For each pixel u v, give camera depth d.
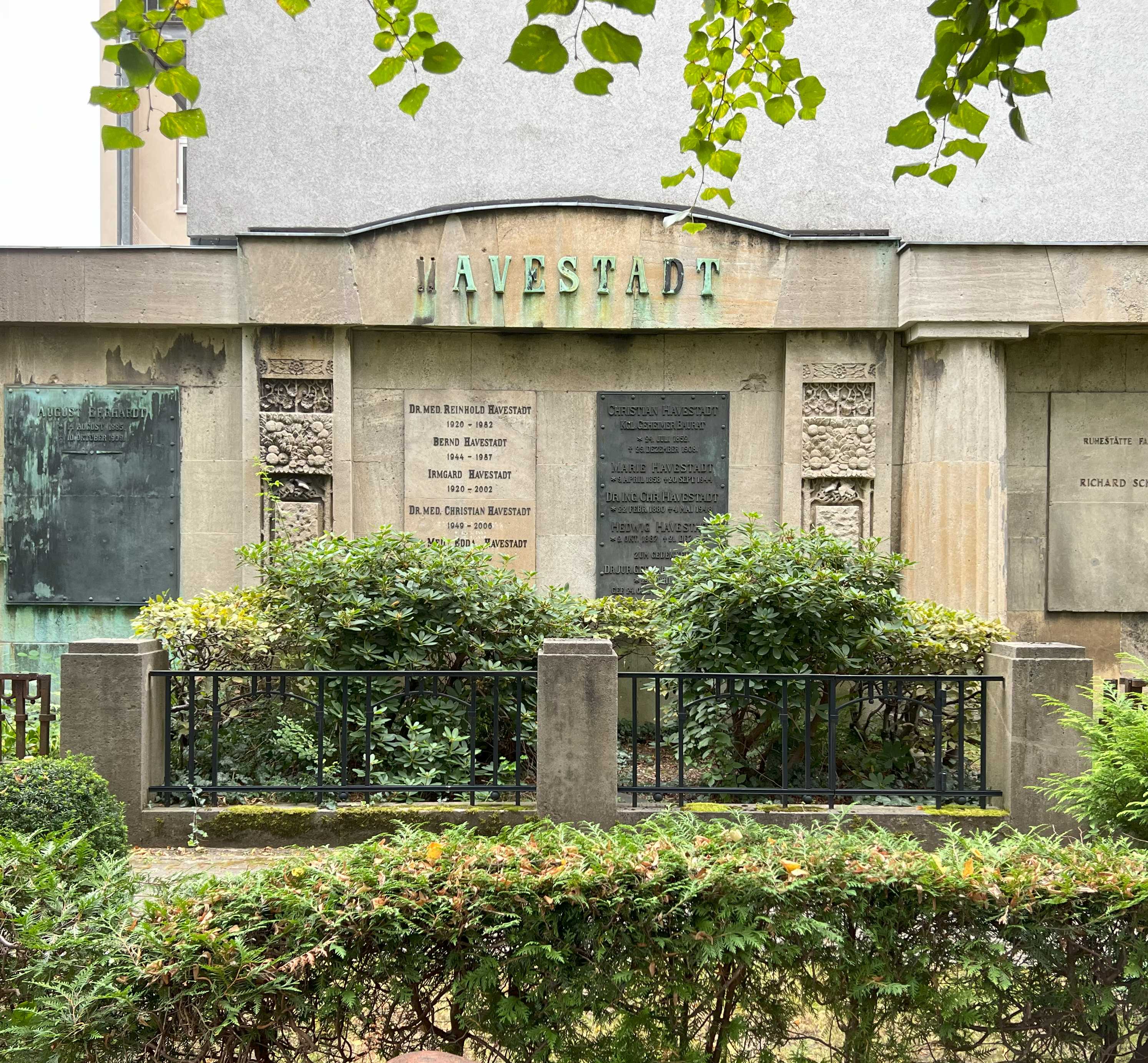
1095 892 3.25
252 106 11.16
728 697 6.68
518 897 3.15
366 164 11.19
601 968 3.19
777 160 11.19
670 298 10.27
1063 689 6.40
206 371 10.42
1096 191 11.21
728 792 6.47
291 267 10.13
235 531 10.41
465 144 11.22
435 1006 3.27
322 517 10.44
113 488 10.38
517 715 7.27
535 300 10.26
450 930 3.12
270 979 2.96
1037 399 10.70
